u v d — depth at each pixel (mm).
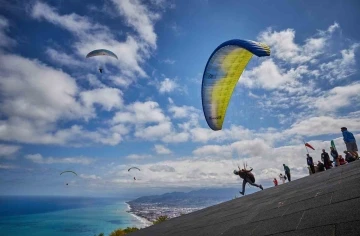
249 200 9000
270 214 4848
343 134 15367
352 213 2912
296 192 6562
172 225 8992
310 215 3598
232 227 4934
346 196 3869
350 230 2408
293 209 4477
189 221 8547
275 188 10383
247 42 13023
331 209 3471
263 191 10773
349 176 5930
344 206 3359
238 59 18250
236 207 8148
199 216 9094
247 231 4105
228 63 18641
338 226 2670
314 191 5527
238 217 5961
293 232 3096
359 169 6602
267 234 3467
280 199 6355
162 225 10086
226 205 9898
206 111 21688
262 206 6281
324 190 5141
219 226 5609
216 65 18750
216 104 21672
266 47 12156
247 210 6586
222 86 20578
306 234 2816
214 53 17531
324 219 3131
